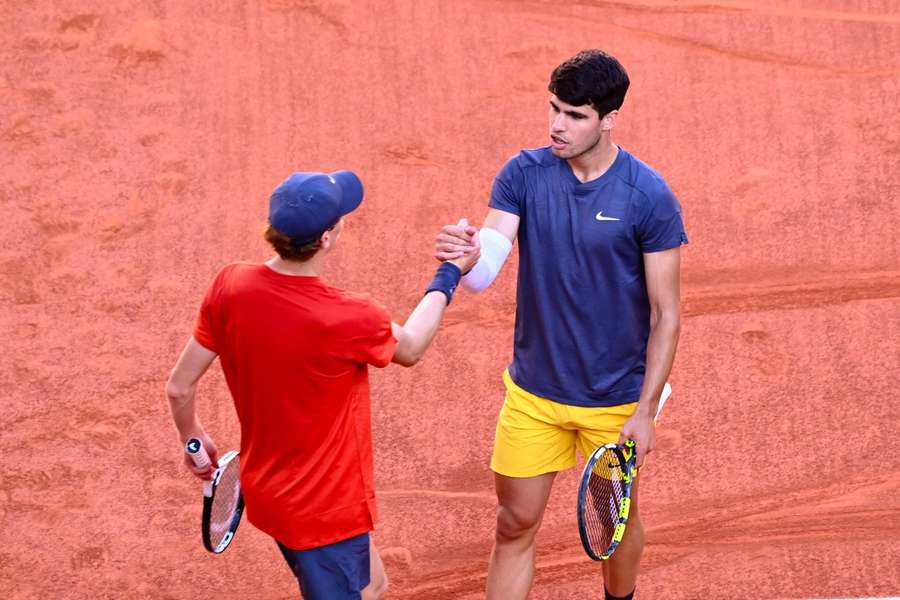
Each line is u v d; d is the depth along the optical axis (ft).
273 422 42.11
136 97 87.10
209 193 80.79
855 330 72.54
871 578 59.06
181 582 59.41
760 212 80.33
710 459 65.82
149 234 78.13
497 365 71.00
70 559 60.23
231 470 47.42
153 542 61.31
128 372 69.92
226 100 87.10
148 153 83.30
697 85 89.51
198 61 89.66
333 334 40.60
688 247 78.18
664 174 83.05
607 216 46.06
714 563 60.18
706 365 70.95
